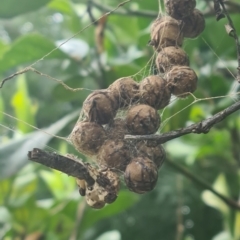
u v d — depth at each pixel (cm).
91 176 27
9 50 46
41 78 86
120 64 48
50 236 53
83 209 51
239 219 54
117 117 28
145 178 26
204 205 66
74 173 27
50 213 52
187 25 29
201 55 54
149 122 27
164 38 29
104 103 27
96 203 27
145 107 27
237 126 59
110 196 27
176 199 65
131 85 28
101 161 27
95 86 56
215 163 61
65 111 78
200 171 63
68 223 53
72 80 52
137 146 27
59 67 60
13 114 75
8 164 41
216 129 58
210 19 46
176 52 29
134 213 66
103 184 27
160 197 66
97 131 27
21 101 53
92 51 54
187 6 29
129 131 27
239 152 58
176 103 43
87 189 27
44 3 43
